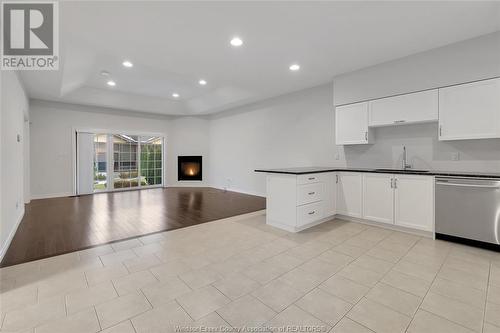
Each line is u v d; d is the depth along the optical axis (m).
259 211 4.64
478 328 1.49
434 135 3.50
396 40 3.01
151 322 1.55
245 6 2.37
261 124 6.27
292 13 2.48
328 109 4.79
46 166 6.00
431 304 1.74
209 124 8.16
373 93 3.78
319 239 3.08
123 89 5.88
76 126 6.41
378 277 2.13
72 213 4.45
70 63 3.78
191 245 2.89
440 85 3.15
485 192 2.69
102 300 1.79
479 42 2.88
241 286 1.99
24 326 1.51
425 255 2.58
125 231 3.42
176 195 6.52
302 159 5.29
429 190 3.06
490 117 2.80
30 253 2.64
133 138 7.58
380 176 3.49
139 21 2.62
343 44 3.14
